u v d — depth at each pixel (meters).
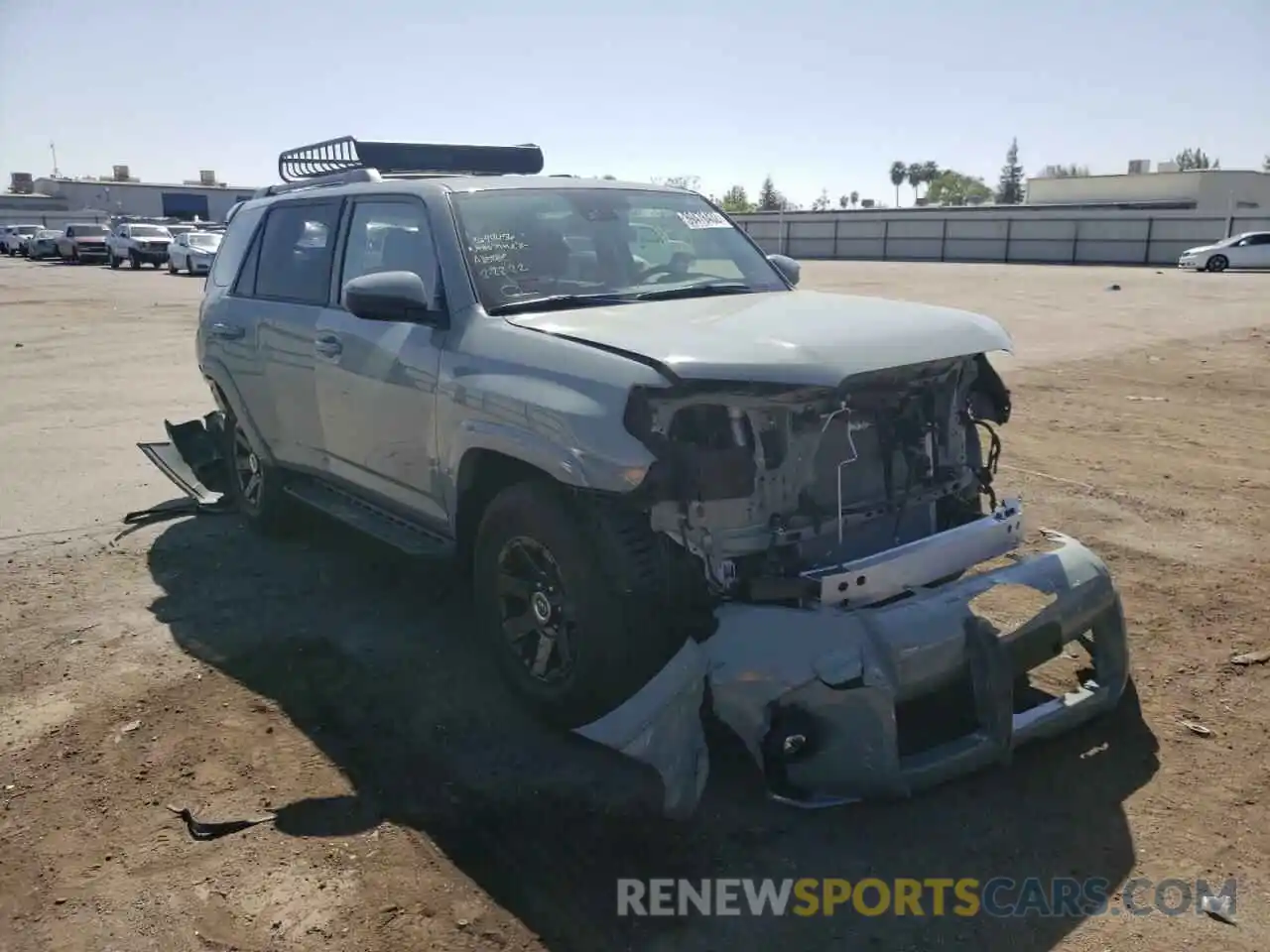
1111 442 8.38
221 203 83.56
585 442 3.33
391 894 2.99
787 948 2.79
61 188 79.44
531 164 6.30
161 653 4.57
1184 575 5.36
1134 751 3.71
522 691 3.94
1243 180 62.97
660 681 3.34
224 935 2.83
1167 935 2.82
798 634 3.21
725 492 3.37
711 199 5.46
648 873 3.10
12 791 3.52
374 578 5.47
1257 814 3.33
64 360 13.84
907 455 3.79
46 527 6.37
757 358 3.24
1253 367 12.30
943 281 31.33
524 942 2.80
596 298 4.28
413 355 4.29
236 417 5.99
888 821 3.34
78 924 2.88
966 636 3.34
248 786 3.54
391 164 5.77
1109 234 48.06
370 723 3.96
